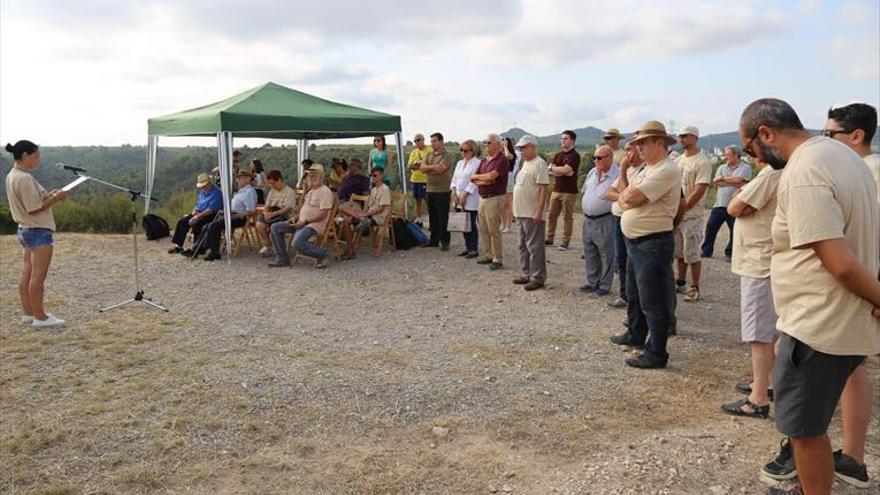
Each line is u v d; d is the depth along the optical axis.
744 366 5.14
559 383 4.79
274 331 6.14
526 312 6.84
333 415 4.19
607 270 7.43
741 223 4.08
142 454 3.65
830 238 2.39
